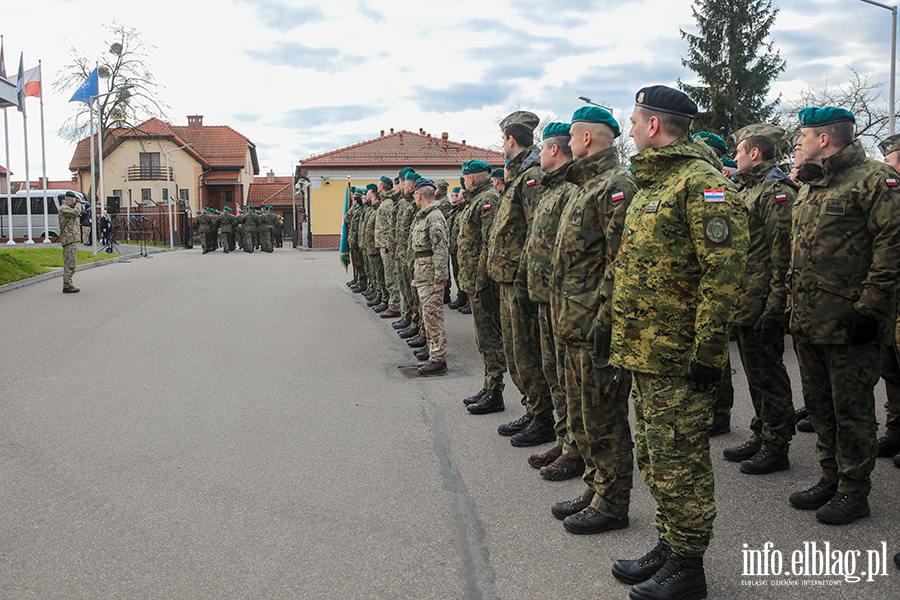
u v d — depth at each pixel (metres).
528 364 4.51
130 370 6.75
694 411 2.63
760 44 33.41
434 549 3.16
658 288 2.62
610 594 2.77
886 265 3.25
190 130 55.59
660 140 2.70
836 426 3.42
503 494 3.80
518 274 4.28
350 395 5.89
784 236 3.86
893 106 17.75
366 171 33.72
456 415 5.31
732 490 3.83
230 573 2.94
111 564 3.01
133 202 49.78
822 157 3.52
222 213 30.06
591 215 3.22
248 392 5.96
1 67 22.03
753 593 2.76
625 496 3.33
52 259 20.22
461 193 10.55
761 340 3.92
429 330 6.68
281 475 4.07
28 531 3.33
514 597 2.75
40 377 6.43
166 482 3.95
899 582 2.83
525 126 4.56
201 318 10.06
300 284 14.95
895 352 4.06
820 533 3.29
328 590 2.80
